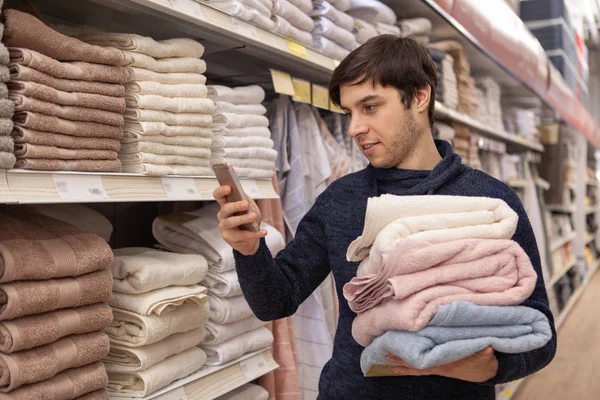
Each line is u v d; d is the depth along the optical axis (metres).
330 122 2.51
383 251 0.96
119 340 1.33
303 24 1.93
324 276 1.39
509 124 4.79
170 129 1.41
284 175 2.11
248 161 1.69
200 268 1.47
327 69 2.04
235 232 1.10
